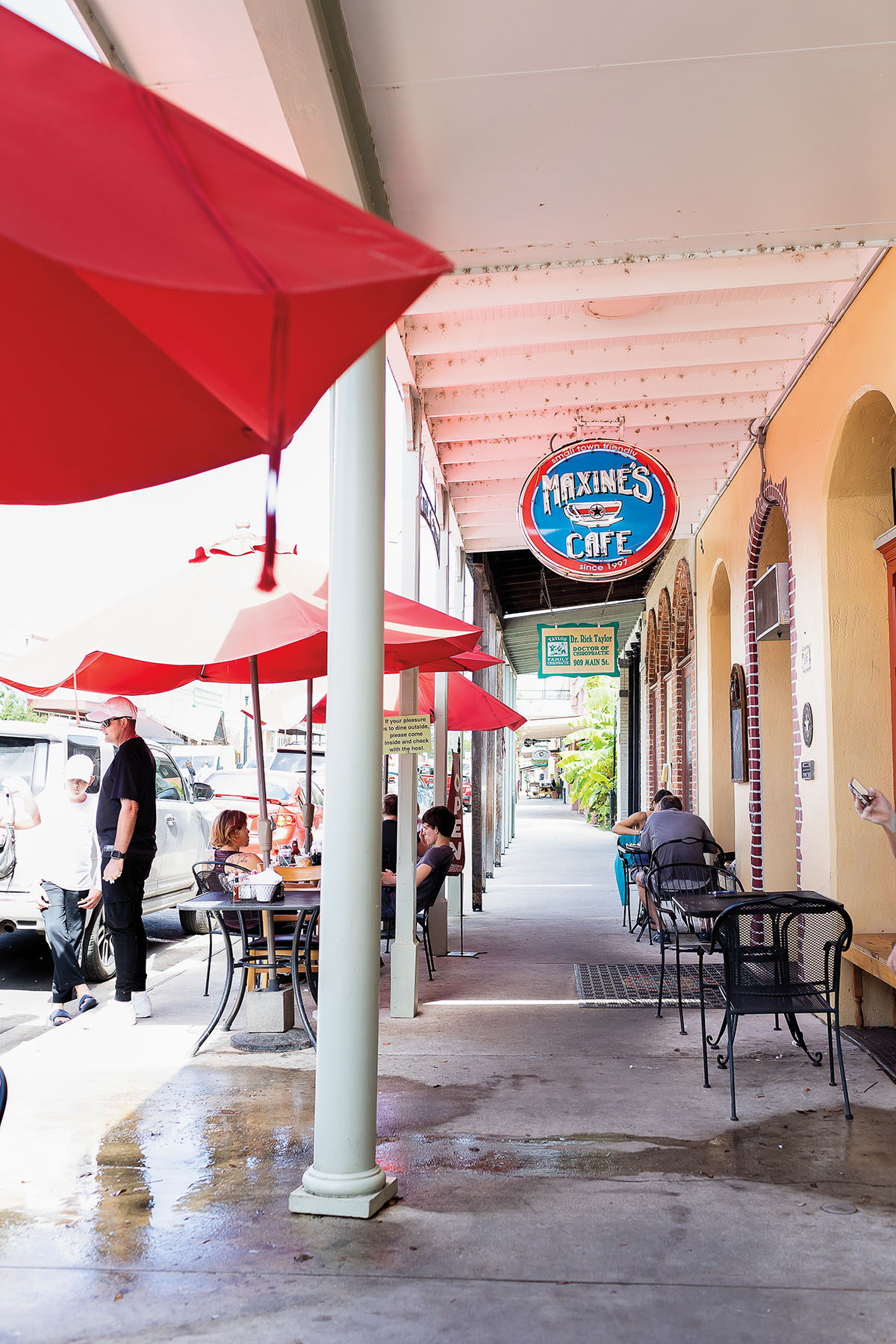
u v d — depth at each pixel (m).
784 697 8.97
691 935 6.80
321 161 4.04
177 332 1.76
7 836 7.95
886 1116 4.67
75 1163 4.17
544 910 12.59
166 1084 5.28
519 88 3.96
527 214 4.77
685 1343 2.79
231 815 7.59
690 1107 4.85
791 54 3.76
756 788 8.98
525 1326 2.89
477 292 6.26
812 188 4.60
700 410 8.34
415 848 6.98
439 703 10.15
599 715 33.22
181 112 1.56
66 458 2.40
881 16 3.59
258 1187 3.91
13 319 2.11
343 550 3.97
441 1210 3.69
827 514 6.57
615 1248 3.37
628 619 21.95
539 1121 4.66
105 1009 6.93
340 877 3.82
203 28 3.50
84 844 7.32
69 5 3.42
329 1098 3.74
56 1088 5.22
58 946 7.24
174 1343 2.82
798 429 7.30
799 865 7.31
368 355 4.04
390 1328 2.88
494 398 8.19
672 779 14.26
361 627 3.94
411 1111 4.82
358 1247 3.40
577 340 7.01
